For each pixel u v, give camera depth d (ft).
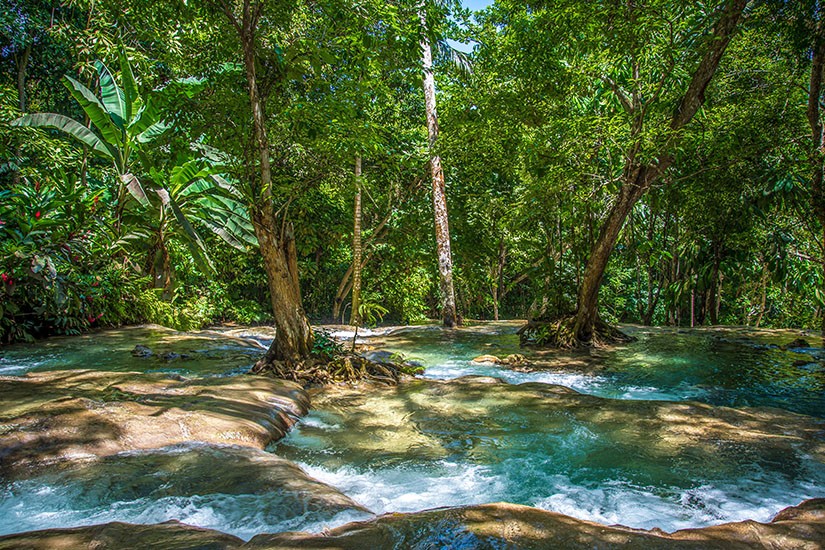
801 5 30.76
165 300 42.96
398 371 24.04
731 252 52.85
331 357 23.02
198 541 7.58
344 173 26.71
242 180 23.29
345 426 16.14
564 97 36.76
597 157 33.73
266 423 14.96
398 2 24.31
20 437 11.93
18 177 42.45
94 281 34.22
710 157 36.17
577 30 30.99
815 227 45.70
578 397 18.71
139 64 38.70
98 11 35.86
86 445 11.94
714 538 7.80
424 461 13.21
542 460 13.19
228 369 24.23
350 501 10.05
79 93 35.29
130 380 18.42
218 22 23.26
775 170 37.14
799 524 8.32
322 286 62.49
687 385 22.40
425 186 54.80
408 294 62.44
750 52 38.17
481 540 7.43
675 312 62.95
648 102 28.71
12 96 42.22
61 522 8.88
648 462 12.89
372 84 26.03
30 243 29.25
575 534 7.70
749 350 32.17
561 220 40.57
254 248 52.34
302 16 26.86
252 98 21.98
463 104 46.24
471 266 59.98
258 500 9.69
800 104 37.83
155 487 10.19
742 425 15.34
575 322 33.63
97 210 36.60
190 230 37.19
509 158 46.55
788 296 66.90
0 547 7.38
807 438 14.20
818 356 29.78
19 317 31.50
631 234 54.75
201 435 13.24
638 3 27.53
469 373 25.31
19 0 42.91
